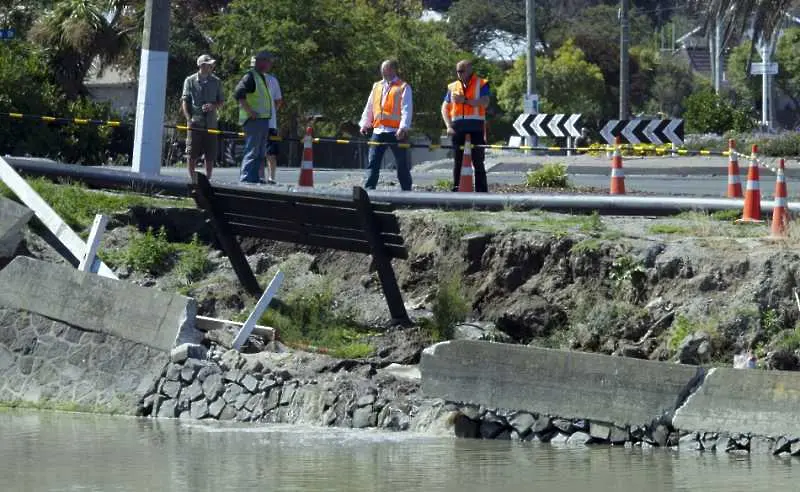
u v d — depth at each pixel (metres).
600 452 25.77
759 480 22.66
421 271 36.91
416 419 28.45
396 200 40.38
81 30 84.81
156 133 45.31
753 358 29.50
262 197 34.44
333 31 111.81
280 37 109.12
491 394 27.55
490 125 155.88
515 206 39.41
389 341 33.25
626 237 33.88
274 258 37.94
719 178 63.12
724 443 25.47
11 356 33.34
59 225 36.59
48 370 32.84
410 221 38.50
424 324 33.84
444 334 33.31
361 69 112.81
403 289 36.69
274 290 33.09
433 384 28.19
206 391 30.80
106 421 30.23
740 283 31.33
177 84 116.25
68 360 32.72
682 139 72.50
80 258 35.91
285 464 24.53
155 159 45.28
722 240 33.19
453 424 27.77
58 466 24.30
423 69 119.62
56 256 37.22
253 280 35.69
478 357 27.77
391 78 43.91
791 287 30.73
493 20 189.62
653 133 72.69
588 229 35.00
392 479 23.03
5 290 33.97
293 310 34.56
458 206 39.75
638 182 60.12
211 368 31.06
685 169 69.56
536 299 33.88
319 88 110.75
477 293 35.09
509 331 33.94
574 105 160.00
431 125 122.88
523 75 157.00
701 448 25.62
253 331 33.12
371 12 120.56
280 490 22.12
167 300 32.03
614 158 46.34
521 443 26.92
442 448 26.30
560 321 33.38
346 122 116.69
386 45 117.38
